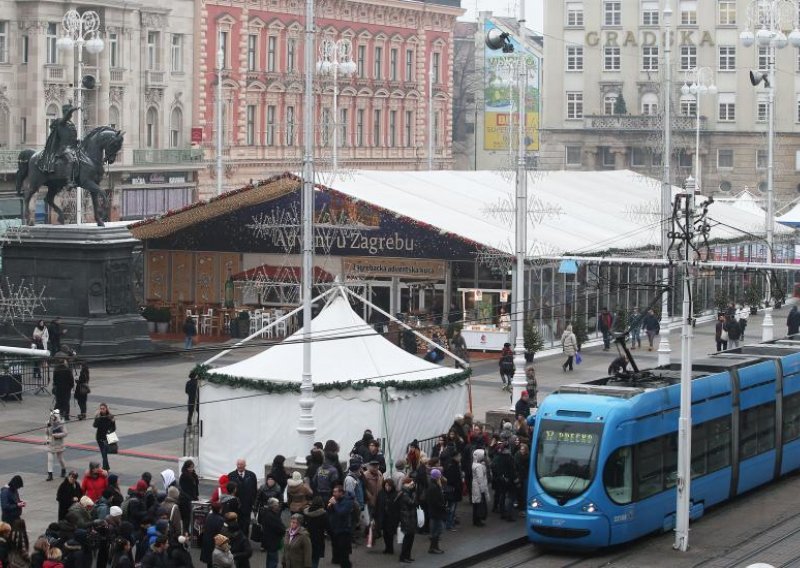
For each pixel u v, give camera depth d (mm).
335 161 147125
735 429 65500
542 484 57438
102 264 103312
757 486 68312
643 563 55969
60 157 105000
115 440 67438
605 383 62094
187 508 54844
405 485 54781
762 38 120312
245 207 121250
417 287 117375
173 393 90562
